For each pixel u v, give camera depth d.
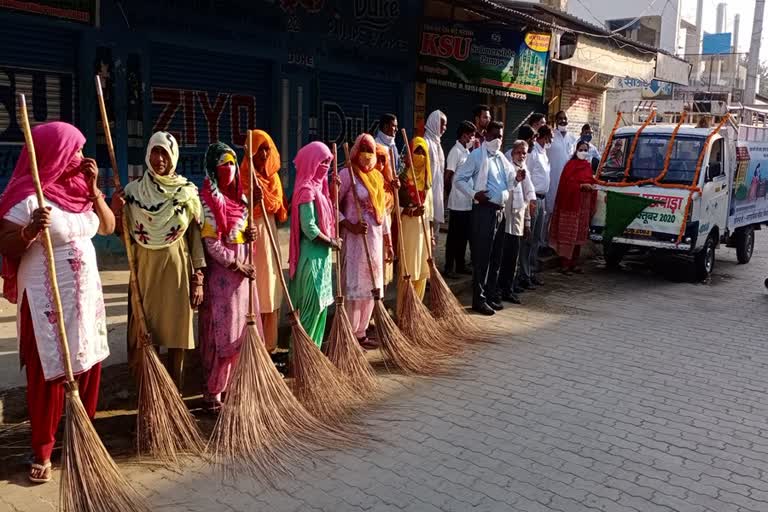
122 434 4.08
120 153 7.30
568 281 8.83
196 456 3.82
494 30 10.68
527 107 14.77
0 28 6.36
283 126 9.20
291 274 4.97
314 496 3.47
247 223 4.22
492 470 3.79
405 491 3.54
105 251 7.27
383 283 5.69
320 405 4.37
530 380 5.19
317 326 4.98
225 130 8.59
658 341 6.30
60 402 3.48
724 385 5.21
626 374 5.39
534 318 6.94
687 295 8.30
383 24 10.39
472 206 6.80
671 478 3.76
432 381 5.11
